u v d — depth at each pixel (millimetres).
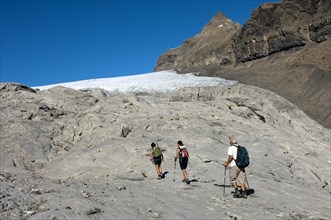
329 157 25578
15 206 8180
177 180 15508
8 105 31453
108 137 24406
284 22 118312
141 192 12234
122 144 21719
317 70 90438
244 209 11156
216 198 12383
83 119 27734
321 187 19453
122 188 12578
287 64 104000
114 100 30844
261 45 121875
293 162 21734
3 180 11258
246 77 108375
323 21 105000
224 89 40469
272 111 33625
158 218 9078
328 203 13906
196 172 16984
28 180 12031
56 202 8938
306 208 12352
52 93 36688
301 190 16094
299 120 34656
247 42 127938
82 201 9320
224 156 20531
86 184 12914
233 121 28578
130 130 24969
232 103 34062
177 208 10328
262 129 28156
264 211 11125
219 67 136375
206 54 150625
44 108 31594
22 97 34000
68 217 7828
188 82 97938
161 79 111812
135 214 9039
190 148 21203
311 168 21406
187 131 24312
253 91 37688
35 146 24766
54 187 11172
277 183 16609
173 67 178500
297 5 118312
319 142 30188
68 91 37406
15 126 26828
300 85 89000
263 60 119375
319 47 100688
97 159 19938
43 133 26938
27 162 22766
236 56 133125
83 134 26125
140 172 17000
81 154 21078
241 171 12727
